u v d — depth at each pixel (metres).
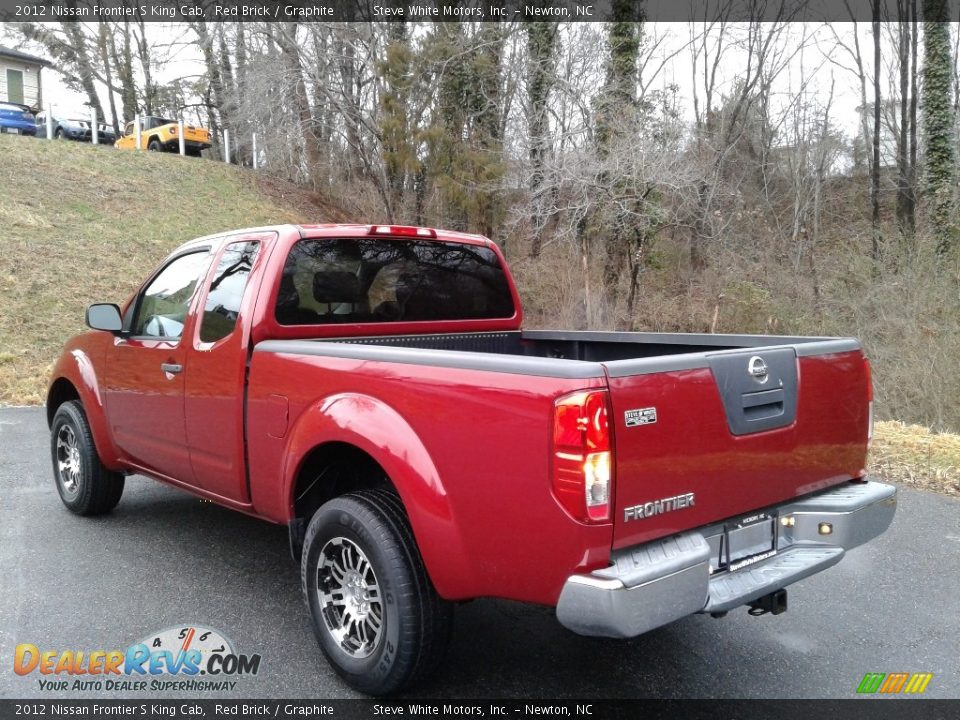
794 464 3.21
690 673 3.45
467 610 4.13
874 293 15.19
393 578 3.00
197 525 5.39
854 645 3.71
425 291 4.71
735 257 19.19
